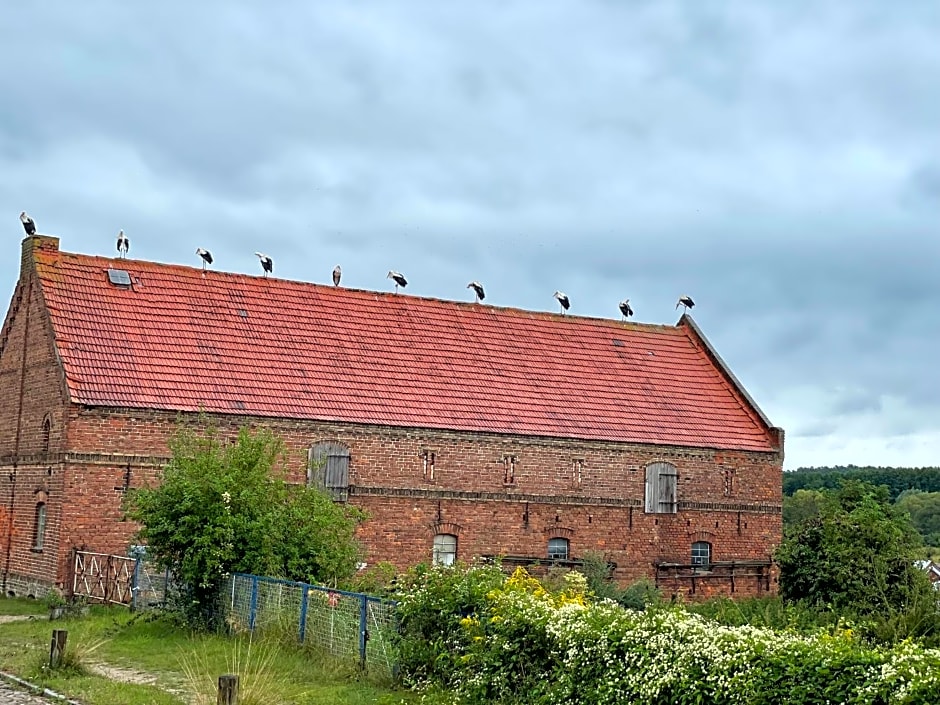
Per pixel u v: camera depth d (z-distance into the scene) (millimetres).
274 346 39781
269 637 22828
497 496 40375
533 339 46375
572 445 42031
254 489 26641
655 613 16719
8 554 37500
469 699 17594
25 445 36906
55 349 35312
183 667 20859
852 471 109750
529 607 17766
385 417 38875
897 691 12406
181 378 36531
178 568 26375
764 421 47062
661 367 48281
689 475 44562
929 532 85000
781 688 13422
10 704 17812
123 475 34344
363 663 20422
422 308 45188
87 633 24938
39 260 38062
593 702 15578
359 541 36469
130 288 39094
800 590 37812
